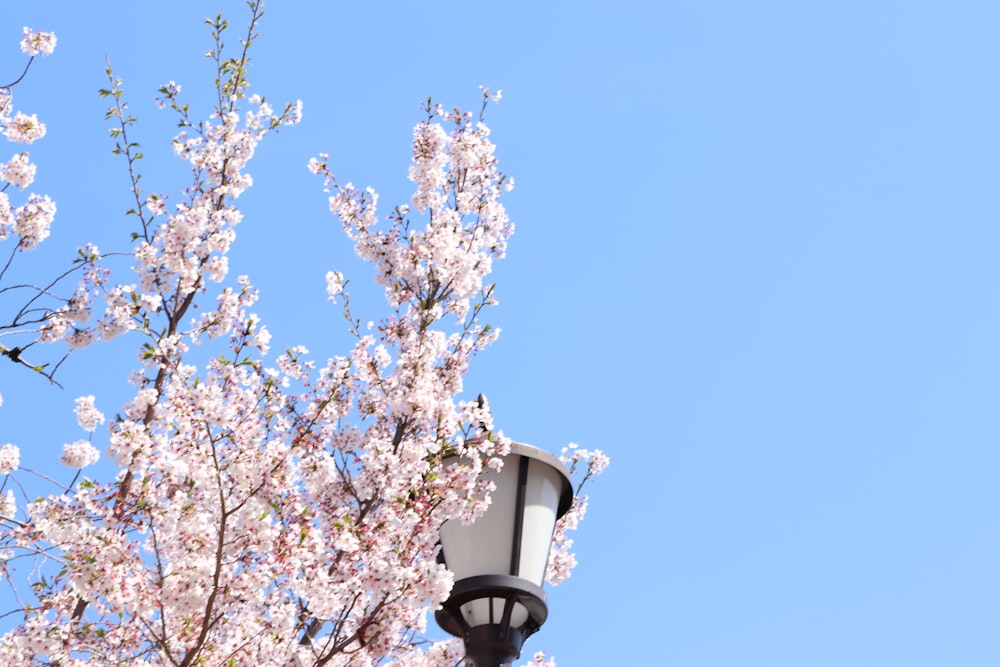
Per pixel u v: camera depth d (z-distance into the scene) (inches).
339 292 342.6
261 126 396.5
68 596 285.3
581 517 384.5
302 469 291.9
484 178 394.0
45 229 359.9
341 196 383.2
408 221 375.9
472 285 365.4
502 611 204.5
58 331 331.3
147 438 280.8
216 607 267.9
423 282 365.1
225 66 394.9
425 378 321.7
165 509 278.5
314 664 259.8
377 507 288.5
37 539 284.7
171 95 389.4
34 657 271.0
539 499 219.1
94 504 274.1
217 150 384.8
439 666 305.0
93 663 275.3
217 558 246.8
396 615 253.3
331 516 295.4
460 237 379.6
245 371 302.4
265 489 279.7
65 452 358.0
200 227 350.9
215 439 281.7
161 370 324.2
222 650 267.9
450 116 396.5
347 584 262.1
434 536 260.7
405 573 251.8
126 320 335.3
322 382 323.0
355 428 315.6
